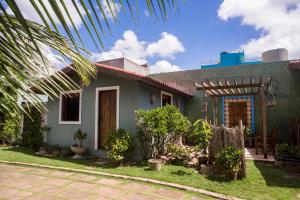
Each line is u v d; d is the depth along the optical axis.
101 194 4.66
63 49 1.33
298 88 10.86
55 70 1.36
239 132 5.87
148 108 8.83
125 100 8.45
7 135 11.77
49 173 6.37
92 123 9.16
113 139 7.47
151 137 7.87
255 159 8.03
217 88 9.38
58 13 0.75
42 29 1.23
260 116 11.41
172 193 4.74
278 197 4.41
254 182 5.38
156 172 6.27
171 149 8.08
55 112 10.39
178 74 13.91
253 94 11.08
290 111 10.89
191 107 13.17
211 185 5.11
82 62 1.51
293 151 7.51
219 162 5.82
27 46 1.09
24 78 1.29
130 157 8.11
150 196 4.55
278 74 11.33
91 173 6.26
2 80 1.33
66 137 9.89
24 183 5.41
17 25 1.09
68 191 4.84
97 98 9.14
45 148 9.94
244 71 12.13
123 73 7.94
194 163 7.23
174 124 7.83
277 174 6.10
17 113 1.87
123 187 5.12
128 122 8.28
